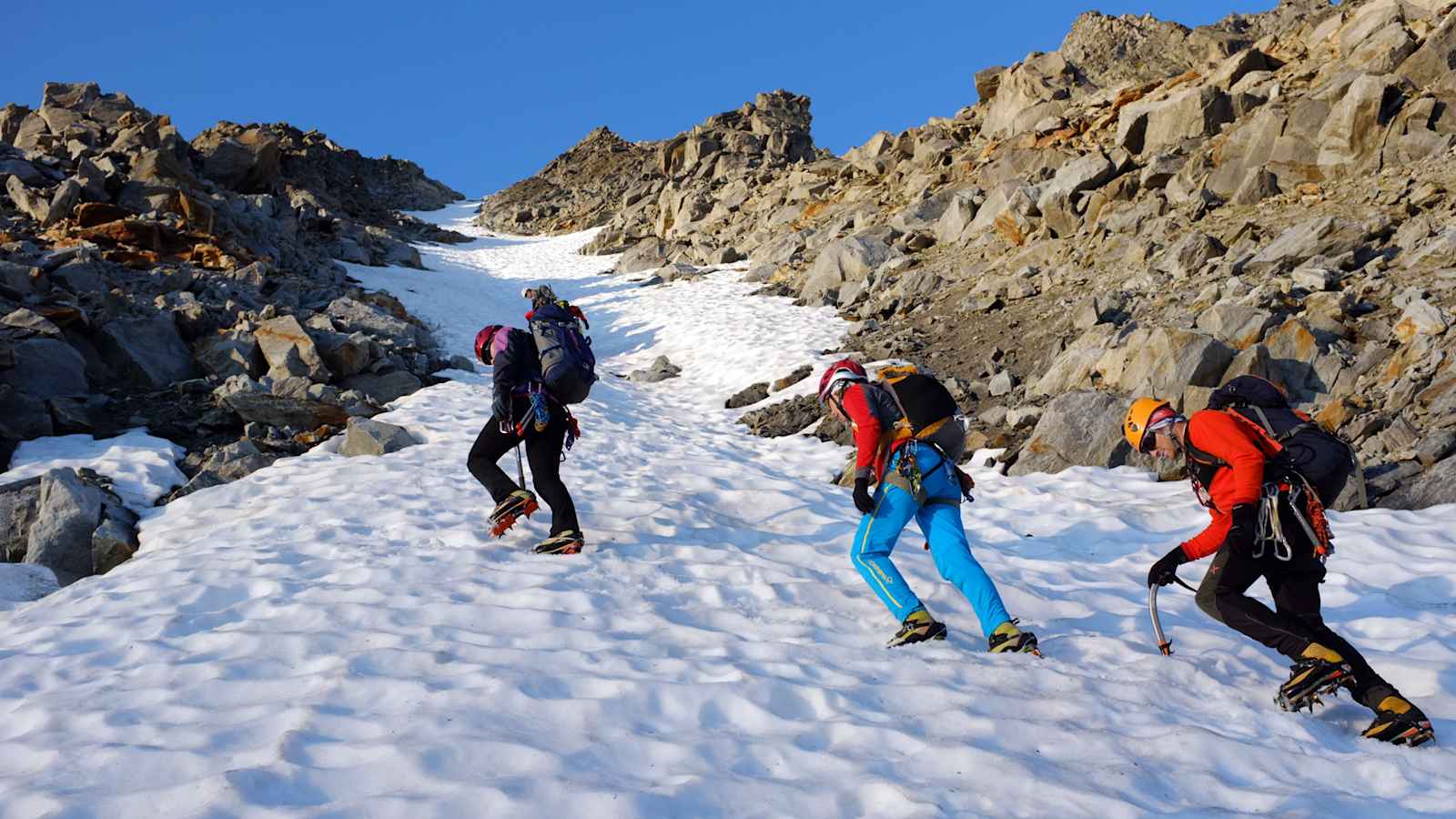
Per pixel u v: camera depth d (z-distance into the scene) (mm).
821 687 3945
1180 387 9547
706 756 3227
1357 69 17609
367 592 5180
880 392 4805
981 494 8547
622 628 4777
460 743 3195
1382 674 4434
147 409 10391
